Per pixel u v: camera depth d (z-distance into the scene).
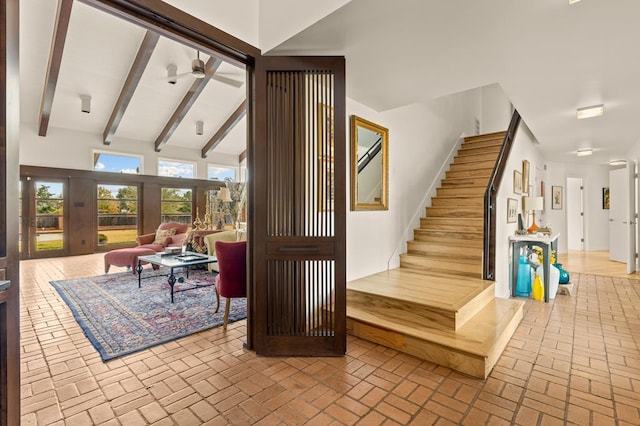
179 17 2.05
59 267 6.45
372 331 2.82
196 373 2.27
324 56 2.48
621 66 2.75
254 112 2.56
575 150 6.53
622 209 6.95
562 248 8.15
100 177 8.35
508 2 1.91
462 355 2.28
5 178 1.30
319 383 2.15
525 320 3.39
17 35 1.35
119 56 6.12
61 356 2.53
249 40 2.48
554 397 2.00
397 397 1.99
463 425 1.74
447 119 6.01
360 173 3.74
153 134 8.99
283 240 2.52
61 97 6.85
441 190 5.40
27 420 1.77
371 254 3.91
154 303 3.92
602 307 3.85
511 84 3.13
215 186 10.64
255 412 1.84
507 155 4.46
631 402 1.94
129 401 1.95
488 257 3.67
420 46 2.43
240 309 3.70
